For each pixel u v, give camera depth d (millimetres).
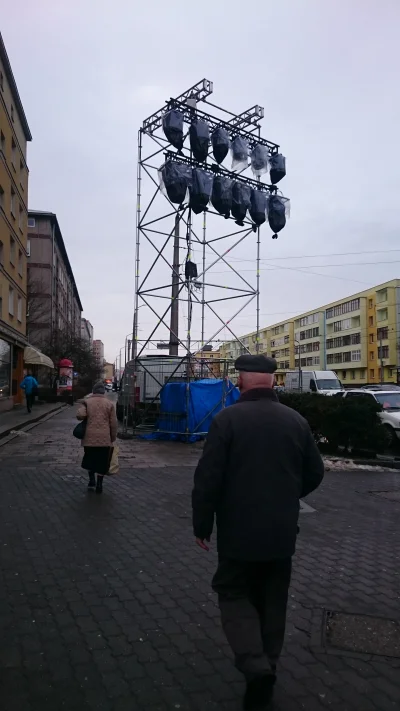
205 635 3488
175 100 12625
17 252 26109
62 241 59781
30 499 7168
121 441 13711
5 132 22953
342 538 5801
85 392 53531
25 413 22047
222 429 2812
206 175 12906
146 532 5789
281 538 2711
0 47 21625
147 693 2830
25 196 28141
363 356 85062
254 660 2541
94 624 3613
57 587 4250
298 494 2863
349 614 3861
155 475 9195
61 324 63875
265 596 2834
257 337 14484
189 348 13500
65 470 9469
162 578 4484
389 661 3211
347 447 12398
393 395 16047
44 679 2939
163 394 14234
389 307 78688
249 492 2730
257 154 14273
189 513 6641
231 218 14055
